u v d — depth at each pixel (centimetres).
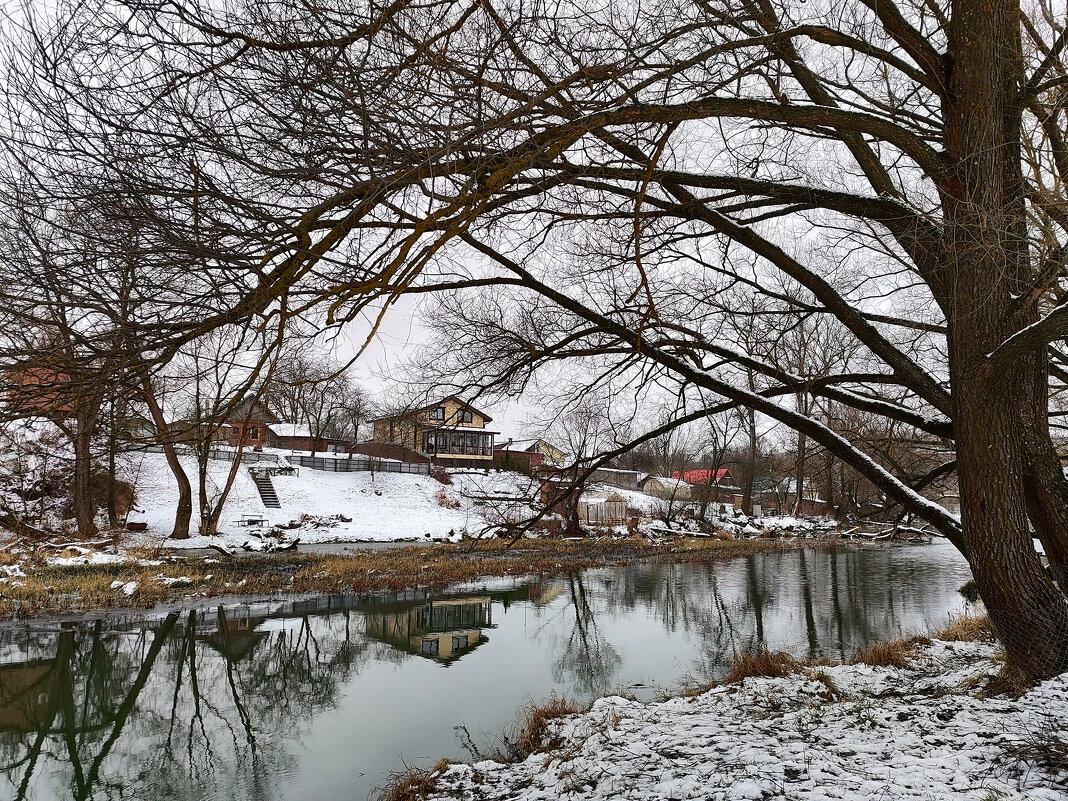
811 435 645
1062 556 542
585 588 2134
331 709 1021
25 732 960
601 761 602
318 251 300
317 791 742
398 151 306
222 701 1074
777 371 674
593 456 750
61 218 292
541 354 698
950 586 2092
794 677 871
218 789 767
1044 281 444
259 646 1400
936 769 436
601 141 483
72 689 1135
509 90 356
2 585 1797
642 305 686
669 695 956
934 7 501
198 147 293
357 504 4178
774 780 459
